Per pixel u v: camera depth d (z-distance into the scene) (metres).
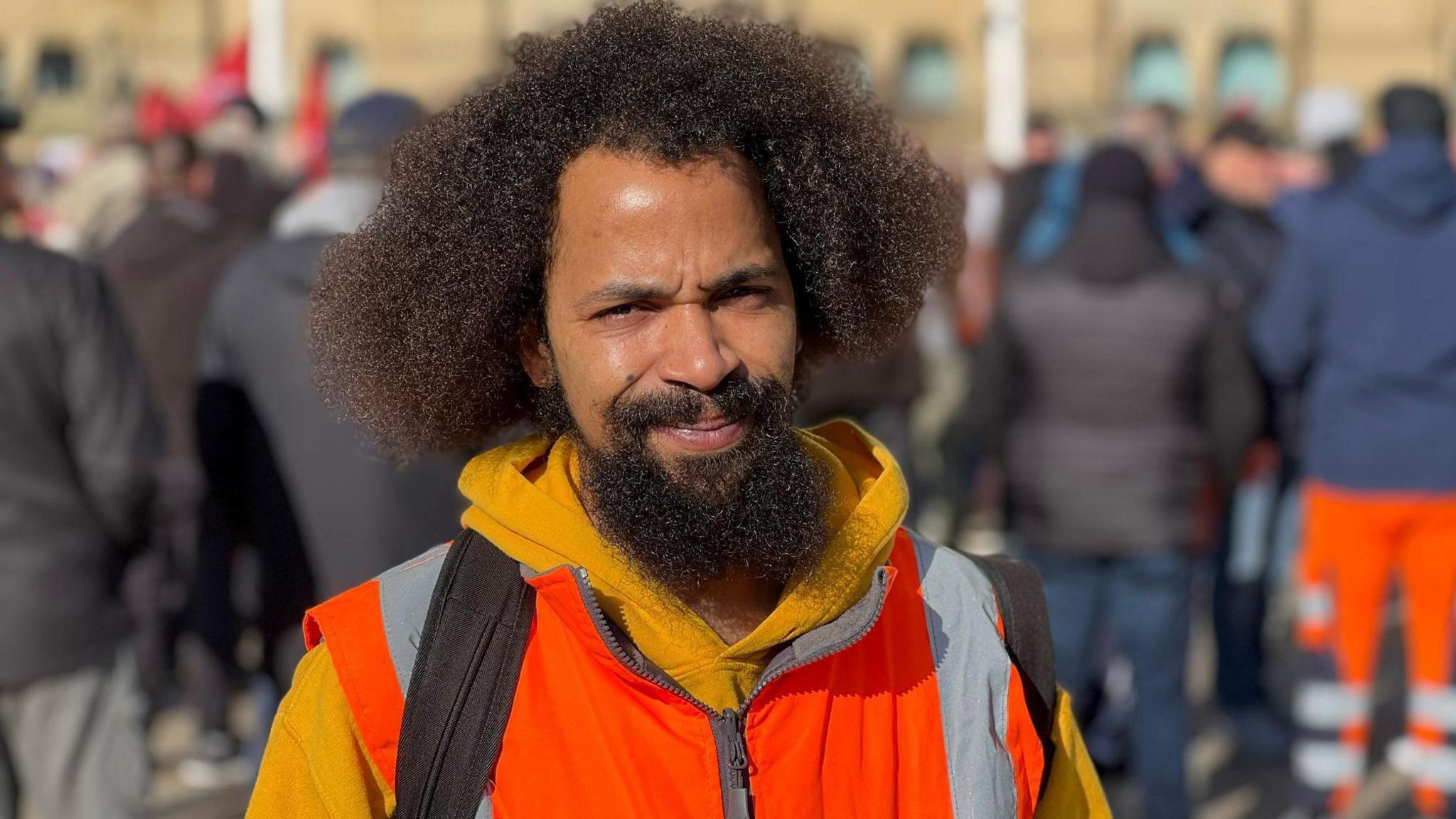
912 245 1.63
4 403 3.22
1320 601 4.36
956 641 1.52
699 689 1.41
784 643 1.44
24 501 3.22
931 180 1.69
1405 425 4.14
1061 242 4.17
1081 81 32.56
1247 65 33.78
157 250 5.09
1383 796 4.83
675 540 1.38
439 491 3.47
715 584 1.48
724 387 1.37
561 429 1.51
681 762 1.39
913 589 1.53
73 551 3.28
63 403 3.29
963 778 1.47
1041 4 32.78
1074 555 4.06
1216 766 5.19
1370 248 4.14
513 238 1.45
